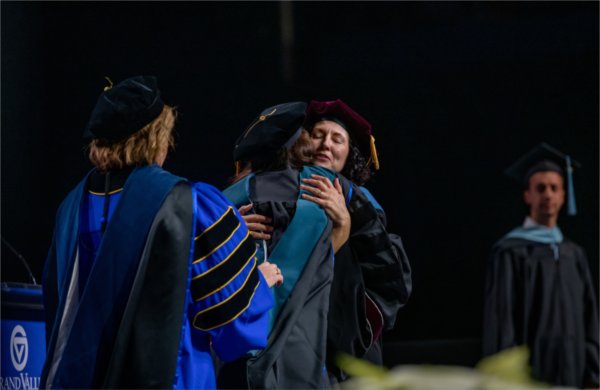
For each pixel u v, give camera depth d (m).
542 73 17.97
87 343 4.83
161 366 4.75
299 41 17.70
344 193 6.74
